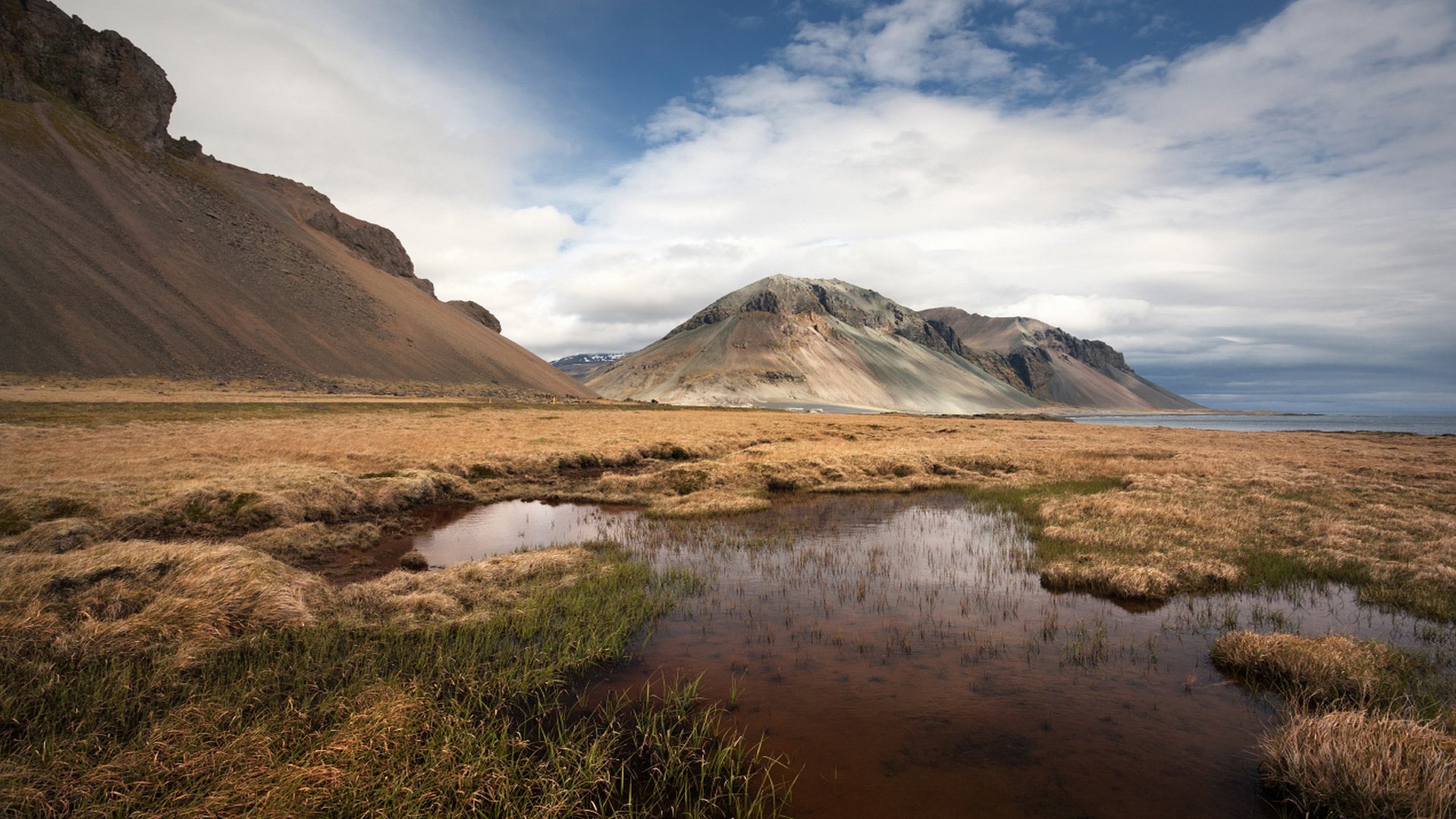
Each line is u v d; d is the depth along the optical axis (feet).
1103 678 29.25
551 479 96.02
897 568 48.88
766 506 75.72
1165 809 19.61
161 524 52.85
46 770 18.94
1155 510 67.00
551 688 27.66
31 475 63.72
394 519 66.44
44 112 430.61
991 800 19.97
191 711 22.72
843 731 24.23
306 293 463.01
